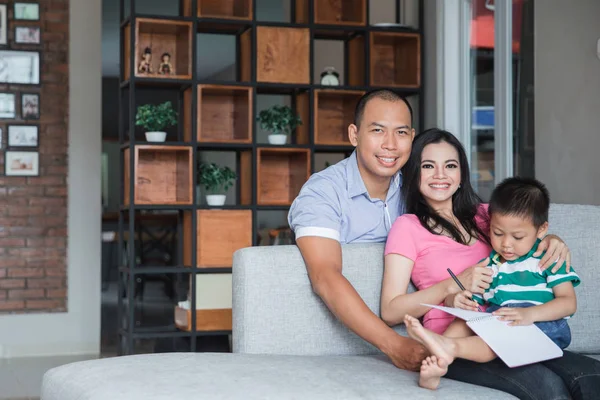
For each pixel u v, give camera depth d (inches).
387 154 91.0
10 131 229.5
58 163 232.7
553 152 161.2
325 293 85.2
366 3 212.8
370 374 75.7
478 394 71.2
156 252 237.1
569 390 74.0
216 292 201.8
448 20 199.2
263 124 213.8
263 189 219.6
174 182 211.6
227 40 229.0
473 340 74.9
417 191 93.4
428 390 70.9
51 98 232.2
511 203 81.7
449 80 198.5
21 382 186.2
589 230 97.0
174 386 69.0
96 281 233.9
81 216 233.8
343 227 95.0
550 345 76.0
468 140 193.2
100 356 220.7
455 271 87.9
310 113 209.9
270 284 88.4
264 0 241.8
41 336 229.1
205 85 202.4
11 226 229.3
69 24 233.1
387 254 89.9
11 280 228.8
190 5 204.5
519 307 80.9
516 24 173.2
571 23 155.9
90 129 234.5
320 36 222.4
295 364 78.8
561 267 82.5
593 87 149.3
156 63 210.2
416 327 71.7
